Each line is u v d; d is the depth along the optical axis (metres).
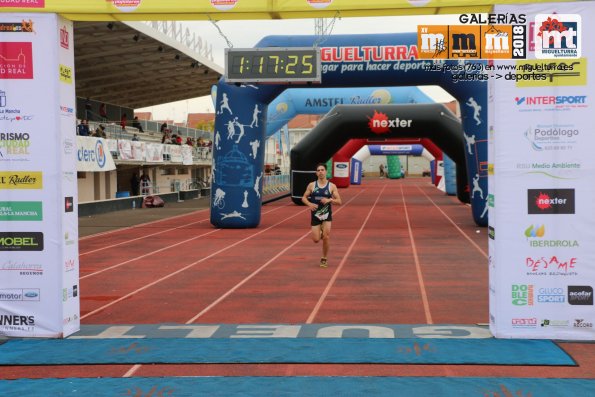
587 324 6.25
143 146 29.44
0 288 6.62
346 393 4.88
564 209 6.25
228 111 18.12
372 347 6.06
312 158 27.00
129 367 5.59
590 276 6.24
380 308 7.93
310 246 14.45
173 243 15.33
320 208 11.20
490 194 6.59
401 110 24.31
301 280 10.03
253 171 18.39
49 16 6.52
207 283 9.86
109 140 25.88
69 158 6.77
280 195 37.22
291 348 6.05
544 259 6.29
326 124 26.03
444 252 13.14
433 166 55.72
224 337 6.50
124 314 7.74
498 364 5.54
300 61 11.45
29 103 6.54
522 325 6.34
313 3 6.44
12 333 6.61
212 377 5.27
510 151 6.29
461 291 9.01
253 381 5.16
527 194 6.29
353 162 56.28
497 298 6.36
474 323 7.09
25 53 6.53
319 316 7.50
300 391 4.93
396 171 76.44
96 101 36.38
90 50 27.00
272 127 27.88
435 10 6.46
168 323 7.21
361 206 28.09
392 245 14.41
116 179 31.23
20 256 6.60
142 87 36.34
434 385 5.04
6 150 6.57
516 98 6.27
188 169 41.41
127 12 6.52
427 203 29.81
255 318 7.43
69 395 4.92
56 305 6.58
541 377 5.22
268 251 13.66
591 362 5.63
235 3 6.49
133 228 19.44
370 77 17.20
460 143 23.66
